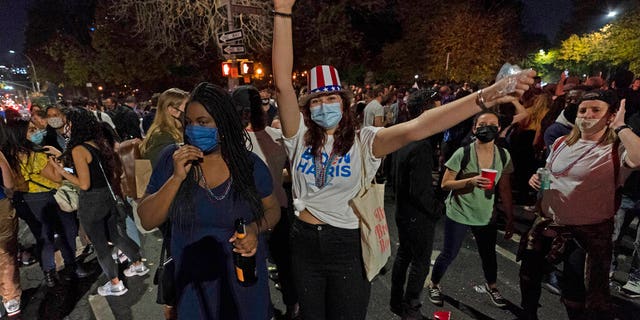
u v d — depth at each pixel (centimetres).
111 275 375
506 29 2914
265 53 2308
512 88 156
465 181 305
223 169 193
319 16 2478
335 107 201
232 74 1038
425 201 278
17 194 382
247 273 194
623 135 225
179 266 196
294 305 323
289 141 226
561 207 256
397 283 321
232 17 1110
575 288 256
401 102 916
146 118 784
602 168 238
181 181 175
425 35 2625
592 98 240
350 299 219
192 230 192
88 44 3822
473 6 2581
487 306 347
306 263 222
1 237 334
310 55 2642
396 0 2944
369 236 210
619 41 2638
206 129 177
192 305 196
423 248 294
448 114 173
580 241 251
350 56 2994
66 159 339
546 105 620
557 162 264
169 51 2423
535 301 284
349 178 208
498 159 316
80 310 361
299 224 224
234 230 196
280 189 292
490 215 319
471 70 2438
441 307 346
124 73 2697
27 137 407
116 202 364
